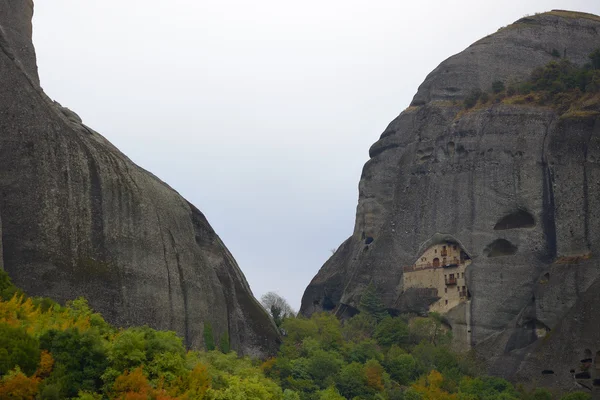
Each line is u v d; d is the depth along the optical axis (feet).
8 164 325.01
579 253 466.70
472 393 423.64
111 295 331.98
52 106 347.15
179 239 377.09
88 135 363.97
